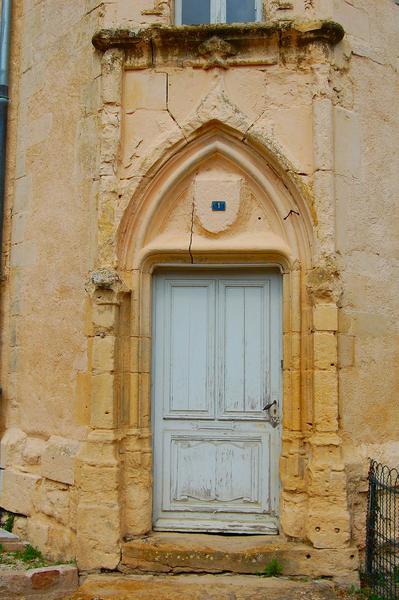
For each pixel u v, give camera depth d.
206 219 5.82
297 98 5.82
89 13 6.29
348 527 5.27
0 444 6.84
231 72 5.88
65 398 6.12
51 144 6.64
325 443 5.39
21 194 7.05
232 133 5.77
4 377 7.12
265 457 5.82
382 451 5.81
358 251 5.91
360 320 5.85
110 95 5.86
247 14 6.24
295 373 5.59
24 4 7.41
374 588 5.15
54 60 6.73
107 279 5.57
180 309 6.02
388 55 6.43
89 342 5.89
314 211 5.62
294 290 5.66
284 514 5.50
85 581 5.20
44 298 6.54
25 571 5.30
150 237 5.87
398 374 6.11
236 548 5.34
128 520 5.54
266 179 5.80
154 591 4.96
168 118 5.87
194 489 5.85
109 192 5.77
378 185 6.15
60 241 6.38
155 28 5.82
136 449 5.62
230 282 6.02
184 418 5.91
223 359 5.94
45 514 6.05
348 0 6.13
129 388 5.71
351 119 6.00
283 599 4.84
